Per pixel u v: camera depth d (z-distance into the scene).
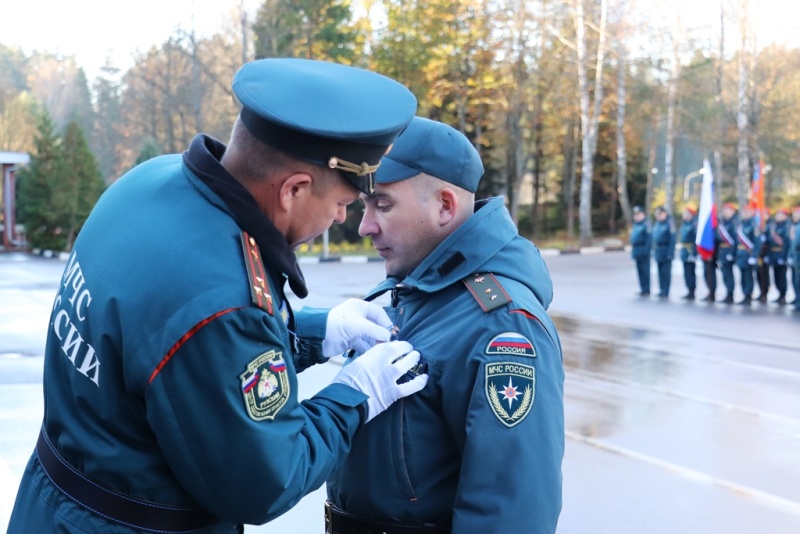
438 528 1.79
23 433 5.43
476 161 1.92
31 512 1.59
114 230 1.57
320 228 1.65
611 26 31.28
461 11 29.75
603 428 5.80
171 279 1.45
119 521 1.51
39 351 8.55
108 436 1.51
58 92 65.31
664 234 14.77
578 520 4.17
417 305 1.93
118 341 1.46
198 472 1.45
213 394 1.42
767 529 4.07
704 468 4.96
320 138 1.50
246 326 1.45
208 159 1.56
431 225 1.90
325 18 28.12
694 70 34.91
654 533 4.02
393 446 1.77
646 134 40.44
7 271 20.05
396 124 1.56
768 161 38.38
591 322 11.24
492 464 1.65
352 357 2.09
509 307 1.75
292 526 4.17
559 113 33.97
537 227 37.34
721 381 7.35
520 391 1.68
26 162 29.11
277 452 1.46
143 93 40.28
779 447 5.38
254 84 1.54
